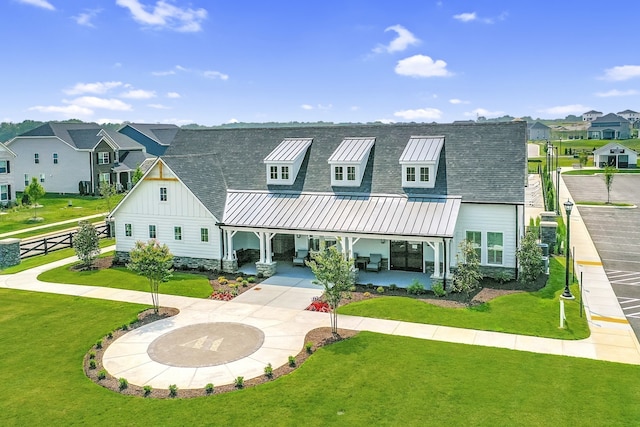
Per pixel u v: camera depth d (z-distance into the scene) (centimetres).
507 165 2902
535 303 2405
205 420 1455
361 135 3391
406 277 2862
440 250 2838
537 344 1959
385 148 3253
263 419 1452
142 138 8625
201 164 3378
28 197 5662
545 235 3438
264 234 2981
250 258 3331
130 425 1436
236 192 3328
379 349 1920
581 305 2278
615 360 1812
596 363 1783
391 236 2666
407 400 1541
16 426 1436
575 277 2894
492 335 2050
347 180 3112
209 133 3862
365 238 2848
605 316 2275
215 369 1794
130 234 3300
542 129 17325
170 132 9238
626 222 4556
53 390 1644
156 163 3144
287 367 1797
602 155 9081
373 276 2892
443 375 1698
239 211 3125
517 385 1623
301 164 3353
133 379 1725
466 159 3005
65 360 1873
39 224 4856
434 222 2677
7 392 1633
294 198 3148
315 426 1412
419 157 2969
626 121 15375
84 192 6756
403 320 2231
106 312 2388
